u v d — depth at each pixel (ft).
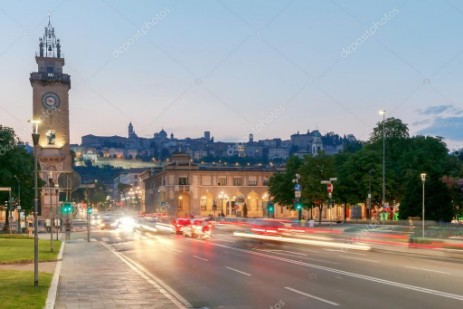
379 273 71.00
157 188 447.01
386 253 104.68
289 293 55.57
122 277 70.59
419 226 137.90
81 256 103.19
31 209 229.86
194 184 397.19
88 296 55.06
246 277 69.10
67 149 414.82
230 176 405.39
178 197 396.98
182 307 48.75
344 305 48.29
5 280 64.95
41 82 412.57
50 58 426.10
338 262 86.38
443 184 228.43
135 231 218.59
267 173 412.36
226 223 260.62
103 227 238.68
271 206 279.49
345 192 254.27
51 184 243.60
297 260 90.38
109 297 54.39
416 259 91.40
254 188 409.08
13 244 132.26
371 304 48.49
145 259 96.32
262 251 111.14
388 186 252.01
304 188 253.65
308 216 378.32
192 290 59.41
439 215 224.12
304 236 141.90
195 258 96.73
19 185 213.87
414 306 47.19
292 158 282.56
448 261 87.51
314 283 62.34
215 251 112.16
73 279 68.59
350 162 256.73
